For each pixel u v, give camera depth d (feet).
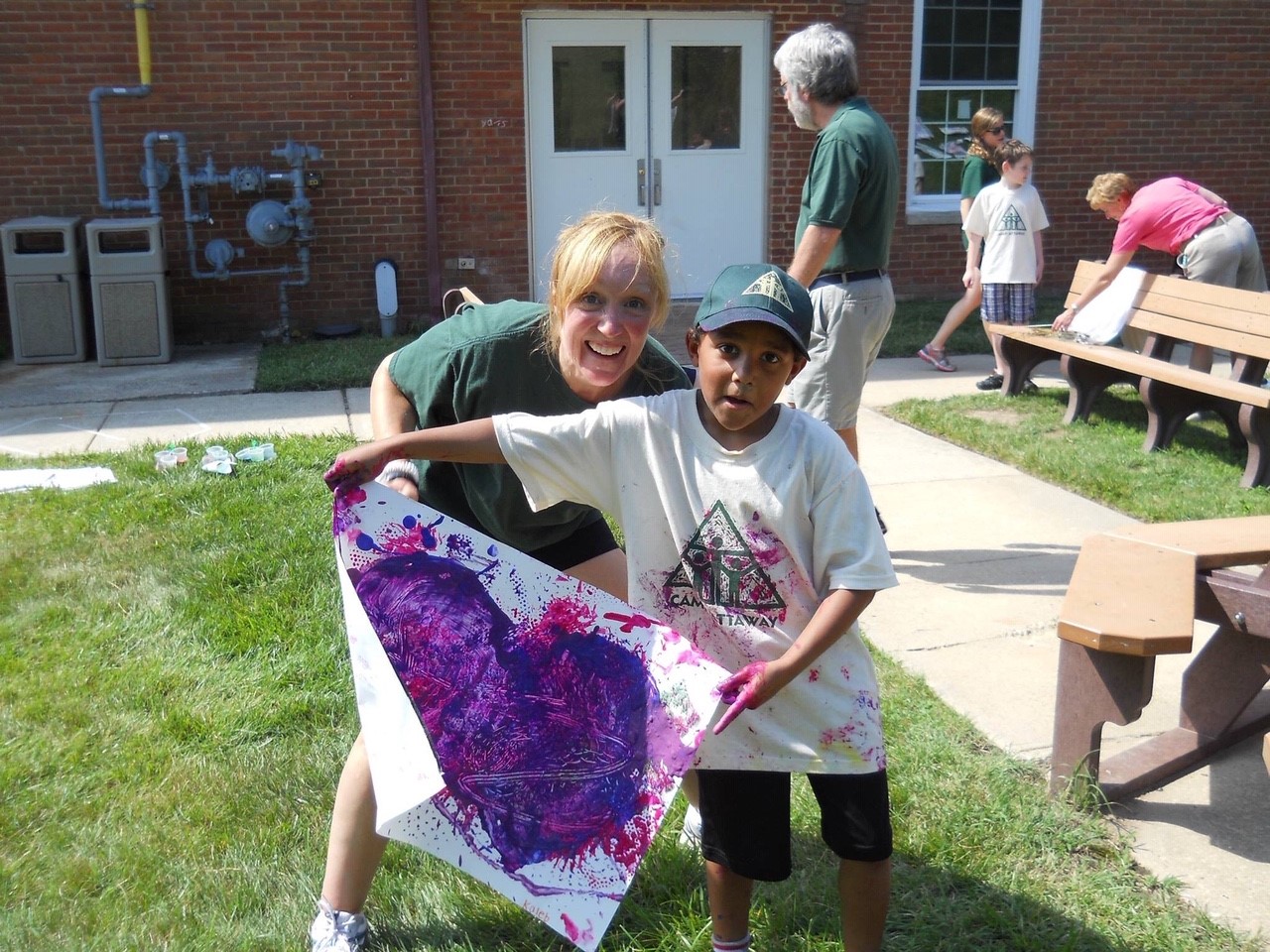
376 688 7.02
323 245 33.22
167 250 32.09
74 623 13.32
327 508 16.88
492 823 6.89
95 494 17.78
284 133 32.24
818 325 15.25
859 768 6.88
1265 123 38.91
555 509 8.23
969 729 11.26
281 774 10.25
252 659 12.50
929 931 8.20
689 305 35.63
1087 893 8.67
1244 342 20.51
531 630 7.11
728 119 35.29
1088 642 9.27
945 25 36.50
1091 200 24.41
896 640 13.51
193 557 15.05
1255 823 9.75
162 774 10.28
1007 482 19.72
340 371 27.35
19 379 28.02
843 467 6.64
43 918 8.35
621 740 6.86
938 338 28.63
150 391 26.45
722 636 7.08
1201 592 10.34
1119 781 10.03
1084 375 22.94
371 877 8.00
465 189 33.71
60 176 31.37
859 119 14.48
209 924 8.30
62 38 30.68
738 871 7.12
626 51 34.09
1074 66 37.29
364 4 31.86
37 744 10.71
